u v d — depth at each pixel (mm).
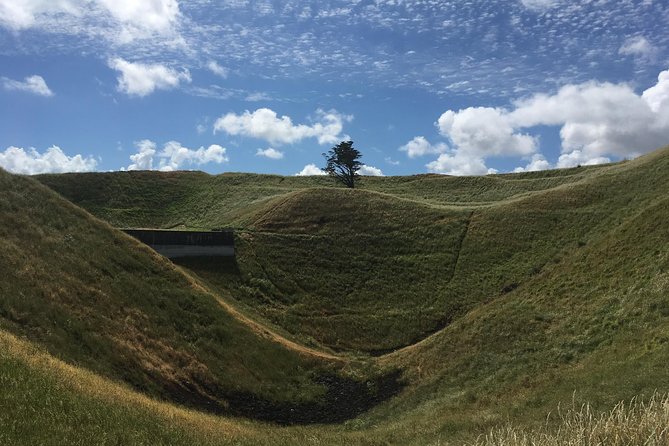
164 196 75812
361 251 44844
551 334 22969
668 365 14820
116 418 12375
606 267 26359
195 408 21188
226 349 25844
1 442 8859
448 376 24125
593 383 16266
